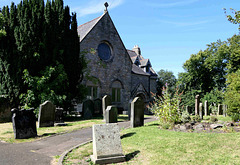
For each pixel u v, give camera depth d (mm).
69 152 7539
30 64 16828
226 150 6910
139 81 34594
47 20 18234
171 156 6621
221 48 37656
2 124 15008
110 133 6883
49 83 17234
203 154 6660
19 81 16562
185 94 42406
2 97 16578
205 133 9336
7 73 16891
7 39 17156
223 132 9500
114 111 14352
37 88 16422
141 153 7133
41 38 17672
